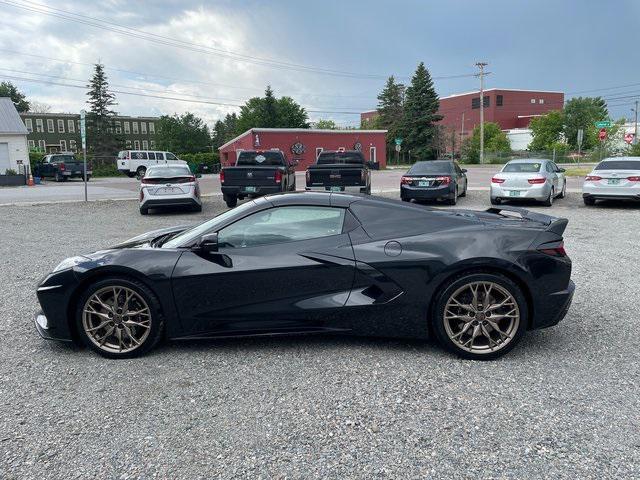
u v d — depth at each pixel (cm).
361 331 396
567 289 388
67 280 393
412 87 6881
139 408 318
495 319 381
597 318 479
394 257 386
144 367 380
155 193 1368
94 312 396
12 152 3412
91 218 1321
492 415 303
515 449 268
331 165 1420
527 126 9100
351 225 401
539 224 407
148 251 401
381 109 8275
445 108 9800
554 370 365
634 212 1279
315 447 273
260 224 404
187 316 395
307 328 396
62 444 279
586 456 261
